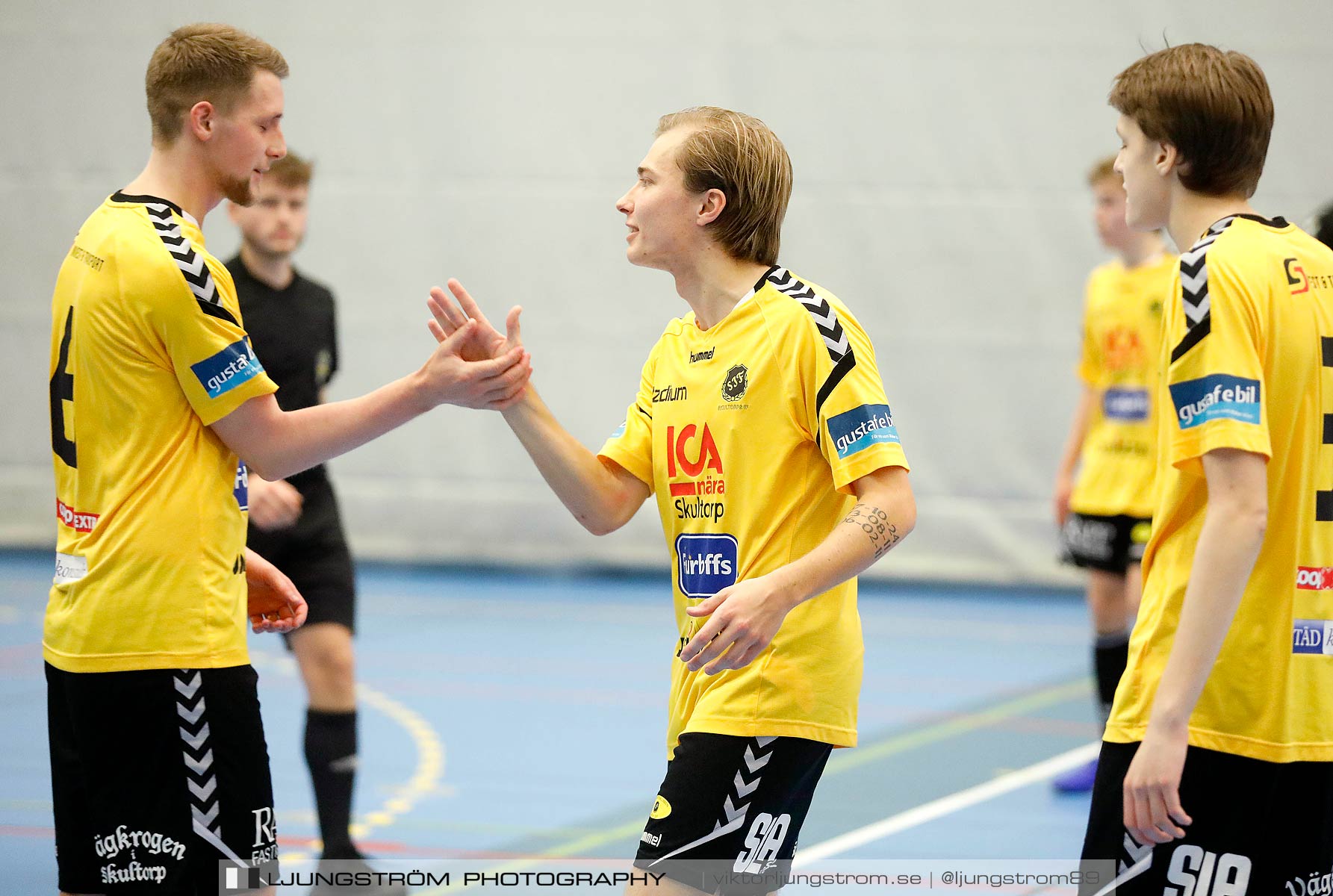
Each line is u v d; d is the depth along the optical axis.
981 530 13.52
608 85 13.88
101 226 3.81
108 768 3.79
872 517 3.45
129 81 14.56
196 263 3.70
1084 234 13.12
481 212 14.12
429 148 14.16
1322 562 3.28
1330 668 3.29
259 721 3.87
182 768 3.74
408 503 14.45
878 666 10.26
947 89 13.31
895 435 3.54
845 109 13.51
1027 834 6.24
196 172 3.93
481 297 14.19
